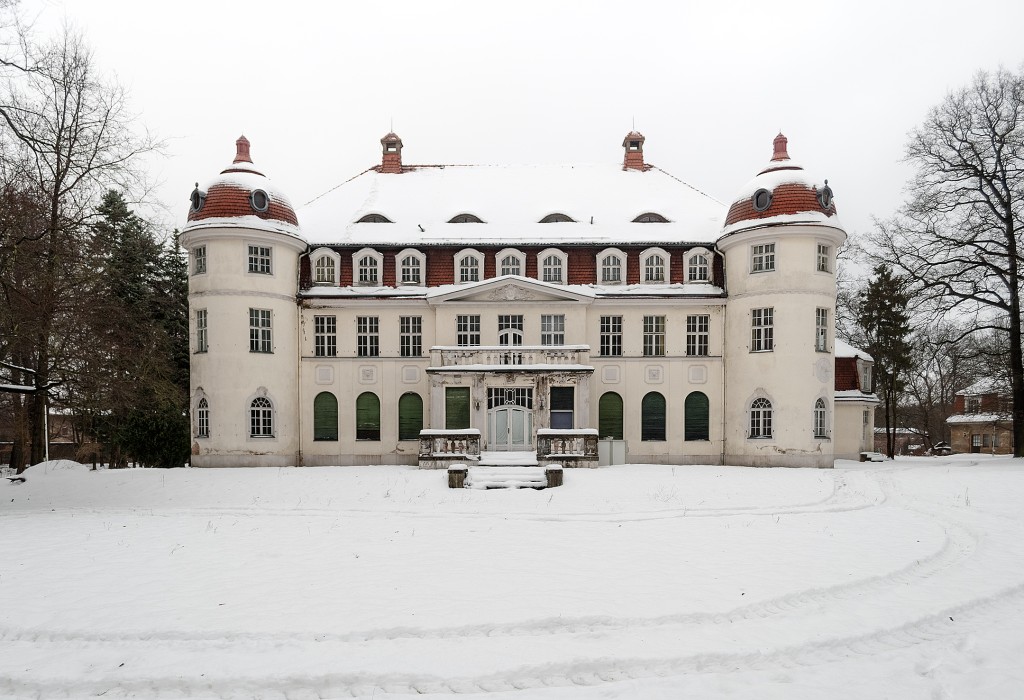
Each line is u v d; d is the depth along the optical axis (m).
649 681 7.31
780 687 7.15
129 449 34.62
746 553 13.38
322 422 33.88
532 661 7.71
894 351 41.16
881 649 8.37
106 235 25.91
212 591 10.51
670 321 33.66
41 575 11.61
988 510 19.61
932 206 34.34
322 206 38.12
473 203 37.53
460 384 31.11
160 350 31.62
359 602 9.88
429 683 7.25
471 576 11.46
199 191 32.28
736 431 32.47
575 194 38.34
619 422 33.59
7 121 21.62
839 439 39.41
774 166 32.59
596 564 12.38
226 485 25.84
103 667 7.62
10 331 20.66
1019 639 8.71
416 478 25.98
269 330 32.31
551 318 33.28
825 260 31.77
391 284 34.16
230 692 7.16
